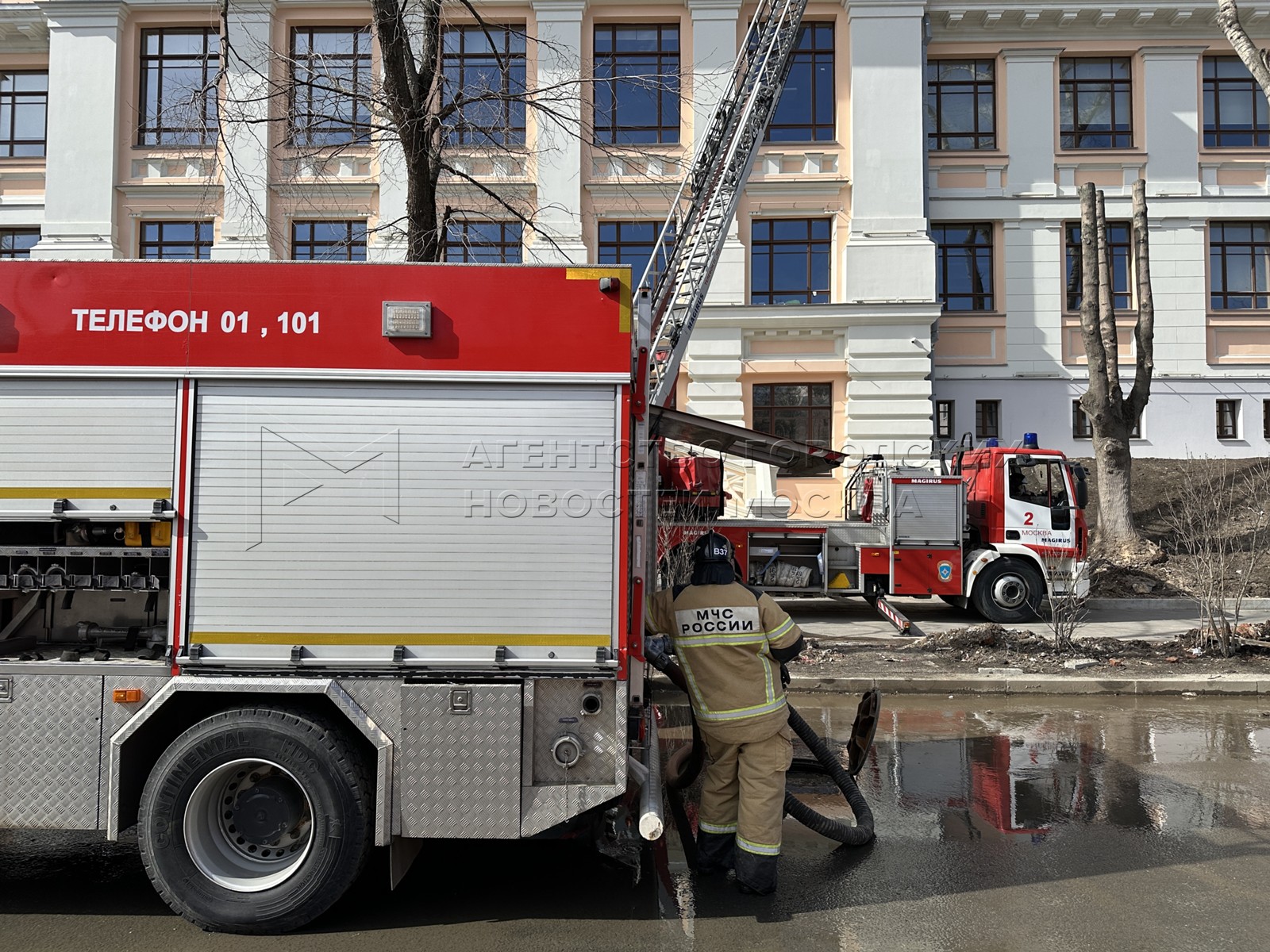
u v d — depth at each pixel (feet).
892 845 14.42
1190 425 63.57
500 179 57.21
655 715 14.60
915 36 59.67
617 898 12.31
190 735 11.19
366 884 12.72
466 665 11.41
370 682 11.39
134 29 61.21
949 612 41.93
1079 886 12.72
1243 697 26.48
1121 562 46.24
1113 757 19.74
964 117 65.77
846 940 11.05
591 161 59.31
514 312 11.73
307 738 11.12
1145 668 28.53
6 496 11.43
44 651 12.62
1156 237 64.64
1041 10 63.21
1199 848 14.20
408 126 25.81
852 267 59.00
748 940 11.04
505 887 12.66
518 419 11.69
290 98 29.71
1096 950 10.80
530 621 11.51
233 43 59.31
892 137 59.52
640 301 12.27
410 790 11.20
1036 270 64.34
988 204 64.54
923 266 58.54
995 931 11.30
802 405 59.57
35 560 11.84
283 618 11.40
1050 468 38.34
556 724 11.46
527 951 10.71
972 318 64.49
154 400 11.55
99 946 10.77
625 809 13.80
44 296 11.57
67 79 61.00
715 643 12.61
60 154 60.70
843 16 60.70
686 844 14.10
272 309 11.62
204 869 11.23
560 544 11.60
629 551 11.68
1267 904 12.09
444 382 11.65
